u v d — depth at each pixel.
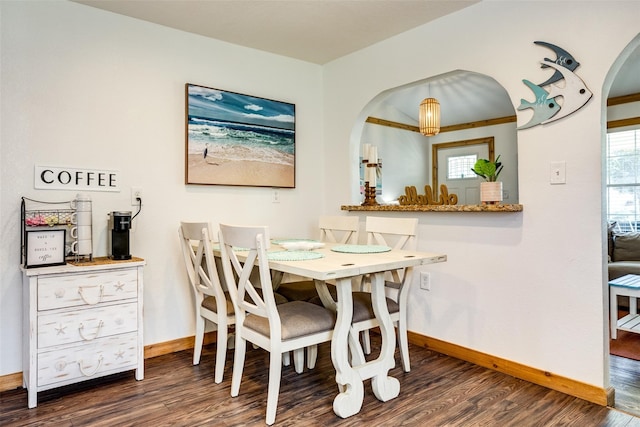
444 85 4.92
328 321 1.96
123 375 2.35
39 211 2.27
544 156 2.16
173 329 2.76
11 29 2.20
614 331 2.97
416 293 2.86
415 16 2.64
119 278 2.19
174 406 1.96
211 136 2.91
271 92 3.28
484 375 2.32
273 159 3.24
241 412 1.90
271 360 1.80
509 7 2.30
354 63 3.29
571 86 2.05
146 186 2.66
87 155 2.44
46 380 1.98
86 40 2.44
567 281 2.09
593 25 1.97
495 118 5.79
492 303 2.41
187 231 2.36
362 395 1.92
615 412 1.90
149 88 2.68
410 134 6.24
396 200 5.96
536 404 1.97
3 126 2.18
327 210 3.59
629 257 4.05
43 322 1.98
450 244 2.64
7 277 2.19
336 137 3.49
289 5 2.48
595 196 1.98
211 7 2.49
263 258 1.77
